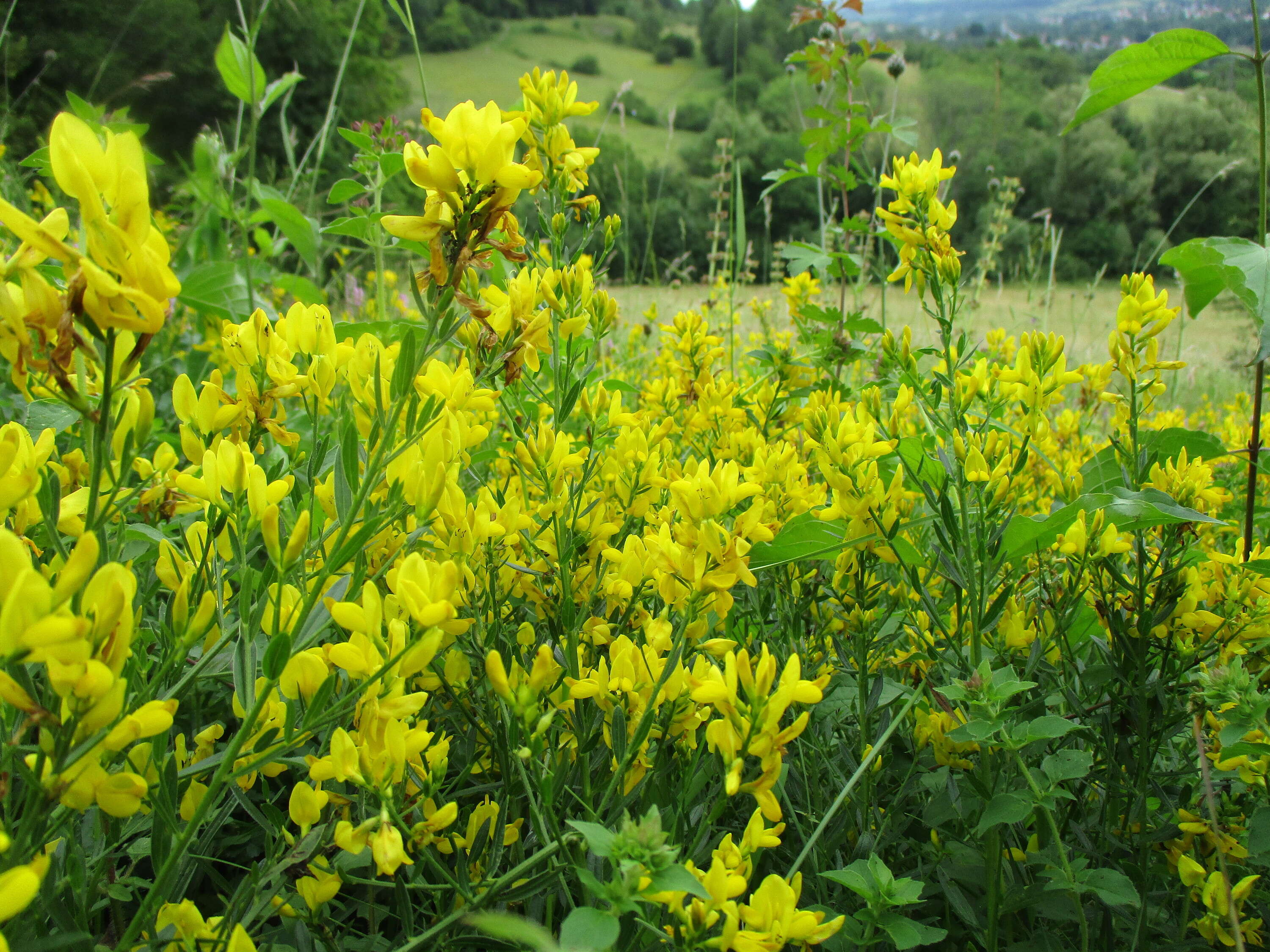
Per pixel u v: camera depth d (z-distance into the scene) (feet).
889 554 5.25
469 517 4.25
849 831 5.22
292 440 4.20
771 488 6.11
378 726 3.12
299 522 3.15
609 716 3.99
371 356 3.93
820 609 6.11
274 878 3.65
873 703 5.00
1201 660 5.23
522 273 4.33
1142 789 4.94
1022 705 4.96
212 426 3.86
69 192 2.42
